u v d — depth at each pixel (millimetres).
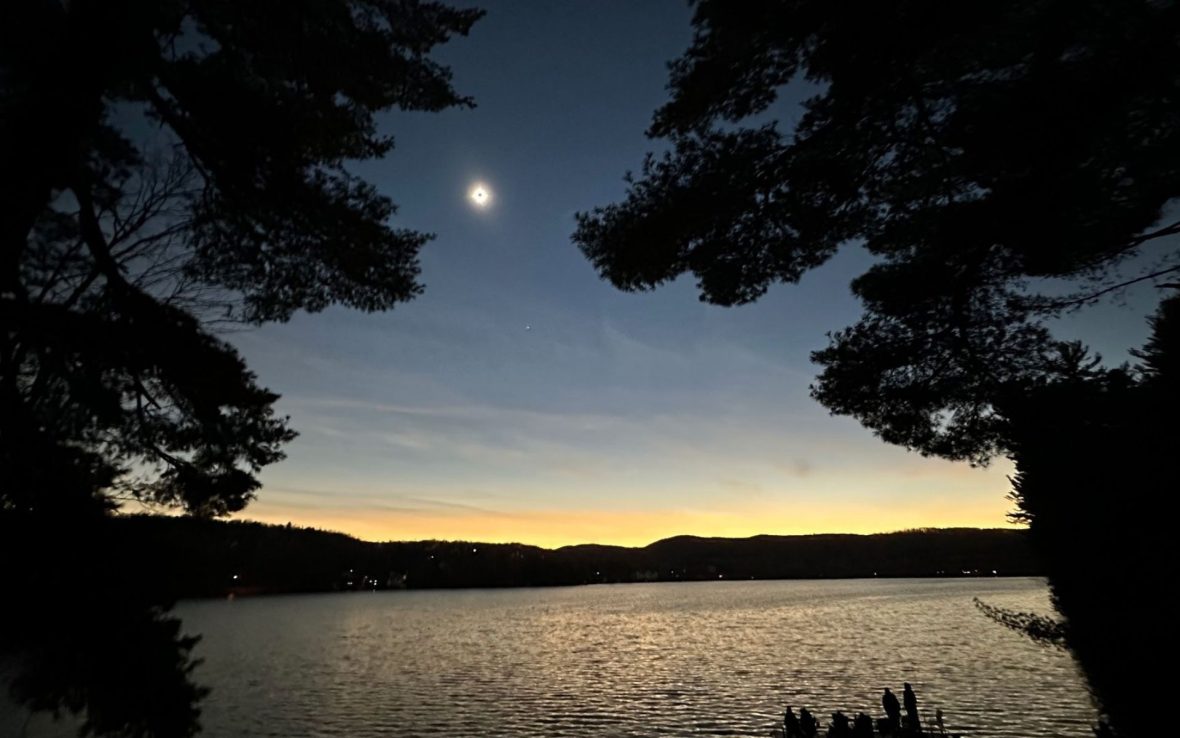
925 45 6660
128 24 7832
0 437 7445
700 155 8531
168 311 9516
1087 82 6184
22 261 7867
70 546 7449
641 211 8750
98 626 7363
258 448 10797
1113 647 6578
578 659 78750
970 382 9430
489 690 56469
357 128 10555
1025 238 7430
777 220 8773
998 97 6961
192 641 8445
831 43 6957
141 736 7777
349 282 11117
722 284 9188
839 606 170250
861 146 8016
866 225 9344
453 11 10375
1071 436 6969
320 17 9078
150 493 10055
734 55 8062
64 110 7348
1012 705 38969
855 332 10133
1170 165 6539
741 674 59719
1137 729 6348
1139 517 6246
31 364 8258
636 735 38469
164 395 10094
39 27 7395
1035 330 9055
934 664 59344
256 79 9820
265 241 10367
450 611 194500
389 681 62781
